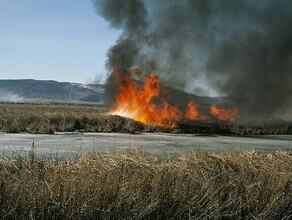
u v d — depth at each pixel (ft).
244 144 76.48
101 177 22.40
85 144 66.64
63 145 64.13
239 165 31.04
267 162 33.14
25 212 17.97
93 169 26.68
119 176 23.68
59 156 49.88
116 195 19.69
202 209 19.45
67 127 94.43
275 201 20.88
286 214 20.67
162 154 53.72
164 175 23.62
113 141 73.36
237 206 20.58
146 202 19.48
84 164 29.30
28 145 62.95
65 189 19.69
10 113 113.09
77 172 24.79
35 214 17.89
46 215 17.99
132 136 85.71
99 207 18.70
